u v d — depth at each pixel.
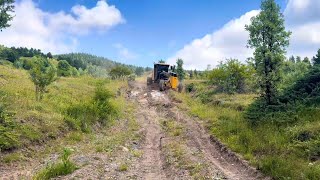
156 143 19.39
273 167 11.35
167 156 15.25
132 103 36.25
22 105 18.92
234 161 14.01
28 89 24.78
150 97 39.81
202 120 24.50
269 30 18.44
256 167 12.33
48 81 21.91
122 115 27.20
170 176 12.23
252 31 18.72
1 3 17.73
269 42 18.59
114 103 29.05
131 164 13.80
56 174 11.18
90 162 12.97
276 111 17.64
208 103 31.72
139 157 15.46
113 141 18.09
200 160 13.98
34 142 15.17
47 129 16.78
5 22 17.98
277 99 18.16
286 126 16.11
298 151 12.95
